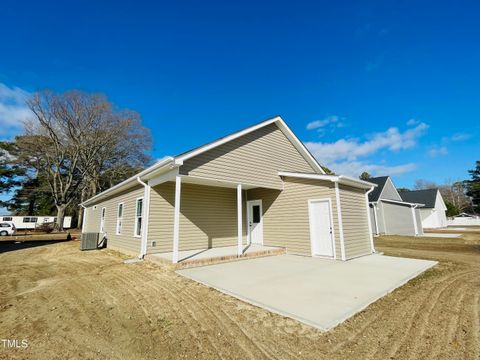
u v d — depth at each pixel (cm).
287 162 1111
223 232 1072
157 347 277
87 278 616
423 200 2736
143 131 3053
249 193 1173
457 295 459
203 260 737
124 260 861
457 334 298
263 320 346
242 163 925
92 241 1249
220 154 861
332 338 290
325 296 438
